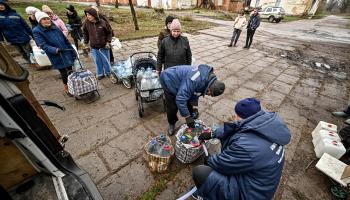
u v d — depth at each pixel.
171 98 2.52
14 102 0.98
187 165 2.48
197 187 1.84
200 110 3.71
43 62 4.95
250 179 1.45
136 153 2.64
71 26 6.25
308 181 2.38
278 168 1.42
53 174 1.38
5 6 4.45
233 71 5.69
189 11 26.00
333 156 2.61
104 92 4.18
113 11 17.89
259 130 1.34
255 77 5.35
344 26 20.19
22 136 1.08
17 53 5.98
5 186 1.28
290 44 9.70
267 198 1.49
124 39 8.19
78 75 3.60
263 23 18.36
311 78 5.49
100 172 2.34
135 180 2.27
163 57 3.26
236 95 4.33
